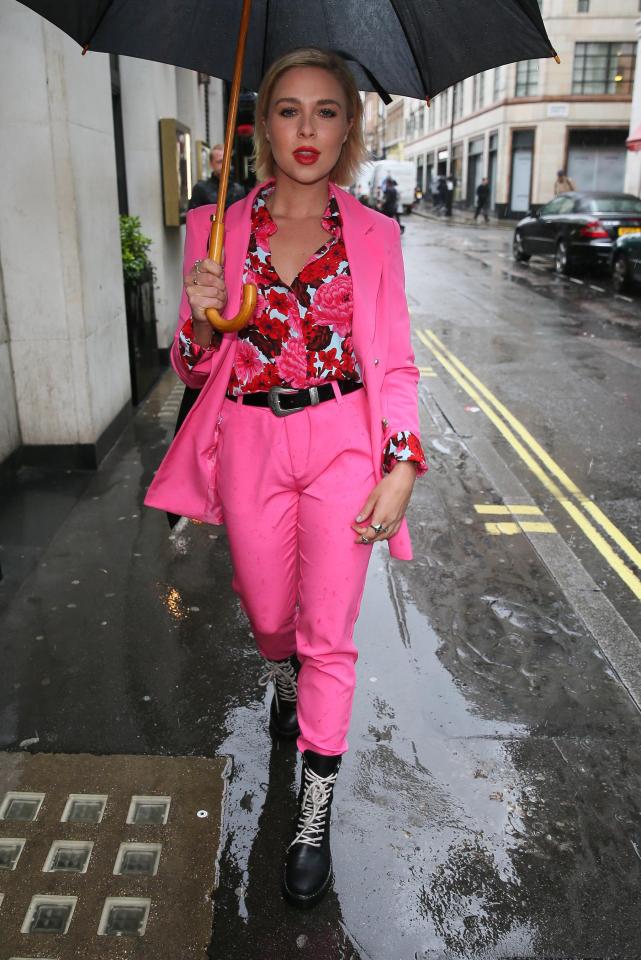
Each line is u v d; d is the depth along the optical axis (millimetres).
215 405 1966
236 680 2902
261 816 2291
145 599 3424
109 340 5246
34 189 4422
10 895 2018
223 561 3771
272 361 1855
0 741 2562
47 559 3752
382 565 3811
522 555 3947
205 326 1808
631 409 6582
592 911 2023
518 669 3014
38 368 4703
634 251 12688
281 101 1767
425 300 12586
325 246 1854
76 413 4781
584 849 2211
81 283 4578
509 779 2459
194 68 2188
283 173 1848
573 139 33750
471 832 2260
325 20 2105
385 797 2375
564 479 5020
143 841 2189
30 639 3127
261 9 2090
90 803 2320
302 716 2049
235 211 1908
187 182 7758
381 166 37688
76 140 4477
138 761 2486
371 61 2162
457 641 3186
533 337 9648
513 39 1933
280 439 1887
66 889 2039
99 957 1867
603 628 3303
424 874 2121
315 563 1947
